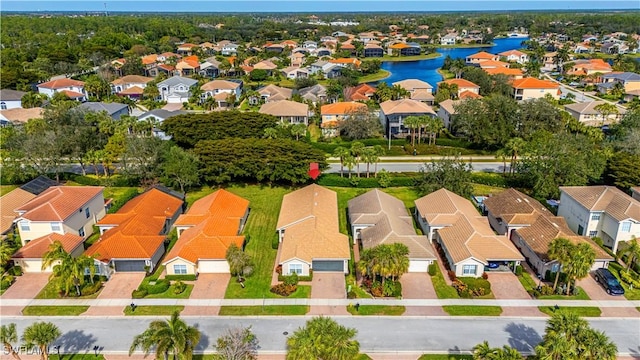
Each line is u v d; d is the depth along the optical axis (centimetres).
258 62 19762
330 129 10562
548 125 9338
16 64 16375
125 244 5453
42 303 4856
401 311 4694
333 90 13550
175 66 18562
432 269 5303
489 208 6506
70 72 17638
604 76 15838
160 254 5734
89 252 5384
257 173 7450
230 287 5112
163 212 6444
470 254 5197
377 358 4081
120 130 8912
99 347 4219
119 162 7962
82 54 19638
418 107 10219
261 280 5247
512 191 6681
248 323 4528
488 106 9662
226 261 5322
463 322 4544
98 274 5303
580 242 5191
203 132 9262
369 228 5919
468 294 4934
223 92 13700
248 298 4919
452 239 5603
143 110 13300
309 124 11638
